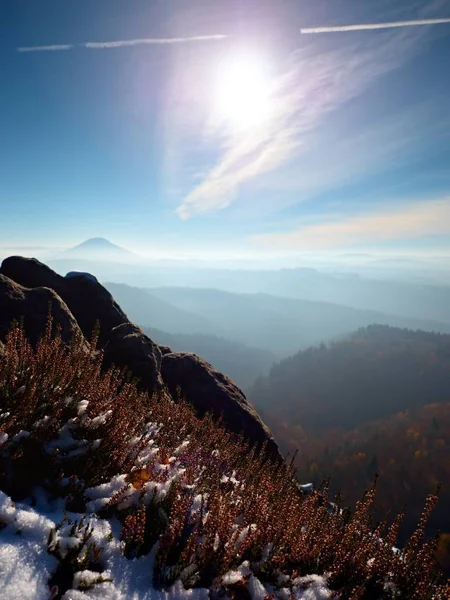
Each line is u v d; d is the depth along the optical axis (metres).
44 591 2.40
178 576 2.95
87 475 3.62
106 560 2.87
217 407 9.15
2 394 3.65
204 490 4.15
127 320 10.32
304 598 3.21
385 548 3.55
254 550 3.40
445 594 3.24
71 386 4.15
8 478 3.23
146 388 7.86
